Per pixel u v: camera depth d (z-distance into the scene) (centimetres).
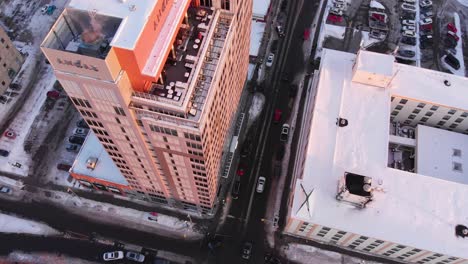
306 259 9625
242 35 8319
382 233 8381
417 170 10200
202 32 6450
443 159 10262
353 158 9300
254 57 12612
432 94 10406
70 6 5178
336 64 10731
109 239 9831
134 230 9962
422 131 10644
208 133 6706
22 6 13850
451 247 8231
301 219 8512
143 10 5156
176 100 5712
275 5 13938
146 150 7188
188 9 6706
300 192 8819
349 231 8412
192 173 7725
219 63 6412
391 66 10106
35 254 9631
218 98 7062
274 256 9638
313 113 9875
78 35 5469
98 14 5144
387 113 9931
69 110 11712
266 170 10775
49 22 13488
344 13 13762
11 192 10425
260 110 11731
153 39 5434
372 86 10381
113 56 4950
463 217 8588
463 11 13825
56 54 4891
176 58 6172
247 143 11119
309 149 9356
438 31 13388
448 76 10712
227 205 10281
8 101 11850
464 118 10525
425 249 8212
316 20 13625
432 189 8944
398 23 13562
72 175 9881
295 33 13312
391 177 9069
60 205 10281
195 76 5941
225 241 9825
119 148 7500
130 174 8781
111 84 5216
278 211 10200
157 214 10162
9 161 10856
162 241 9825
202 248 9738
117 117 6184
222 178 10431
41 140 11219
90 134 10481
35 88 12088
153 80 5406
